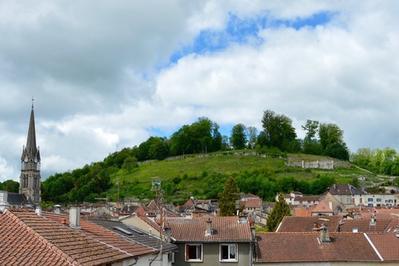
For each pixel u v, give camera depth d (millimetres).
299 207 170625
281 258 55344
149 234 47594
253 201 185500
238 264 52375
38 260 21750
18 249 22453
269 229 108688
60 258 22062
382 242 58250
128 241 36594
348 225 76250
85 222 38312
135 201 183250
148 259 36562
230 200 127375
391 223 74375
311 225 77812
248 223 55562
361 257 55625
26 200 171250
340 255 55906
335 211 162125
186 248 52125
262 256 55469
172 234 52656
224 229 54250
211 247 52469
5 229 24062
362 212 130375
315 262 55219
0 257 21594
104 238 33062
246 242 52344
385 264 55250
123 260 28484
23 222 24609
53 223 27219
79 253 23734
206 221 55344
